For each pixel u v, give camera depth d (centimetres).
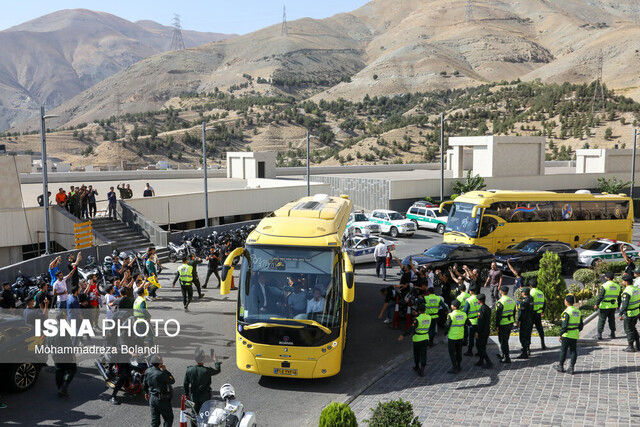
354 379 1291
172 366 1354
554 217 2914
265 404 1150
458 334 1284
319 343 1183
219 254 2452
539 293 1407
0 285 1953
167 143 14650
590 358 1345
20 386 1188
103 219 3053
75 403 1148
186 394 1020
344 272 1243
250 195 3962
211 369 1024
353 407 1125
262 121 17062
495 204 2762
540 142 5250
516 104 15012
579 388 1159
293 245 1232
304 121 17300
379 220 3800
